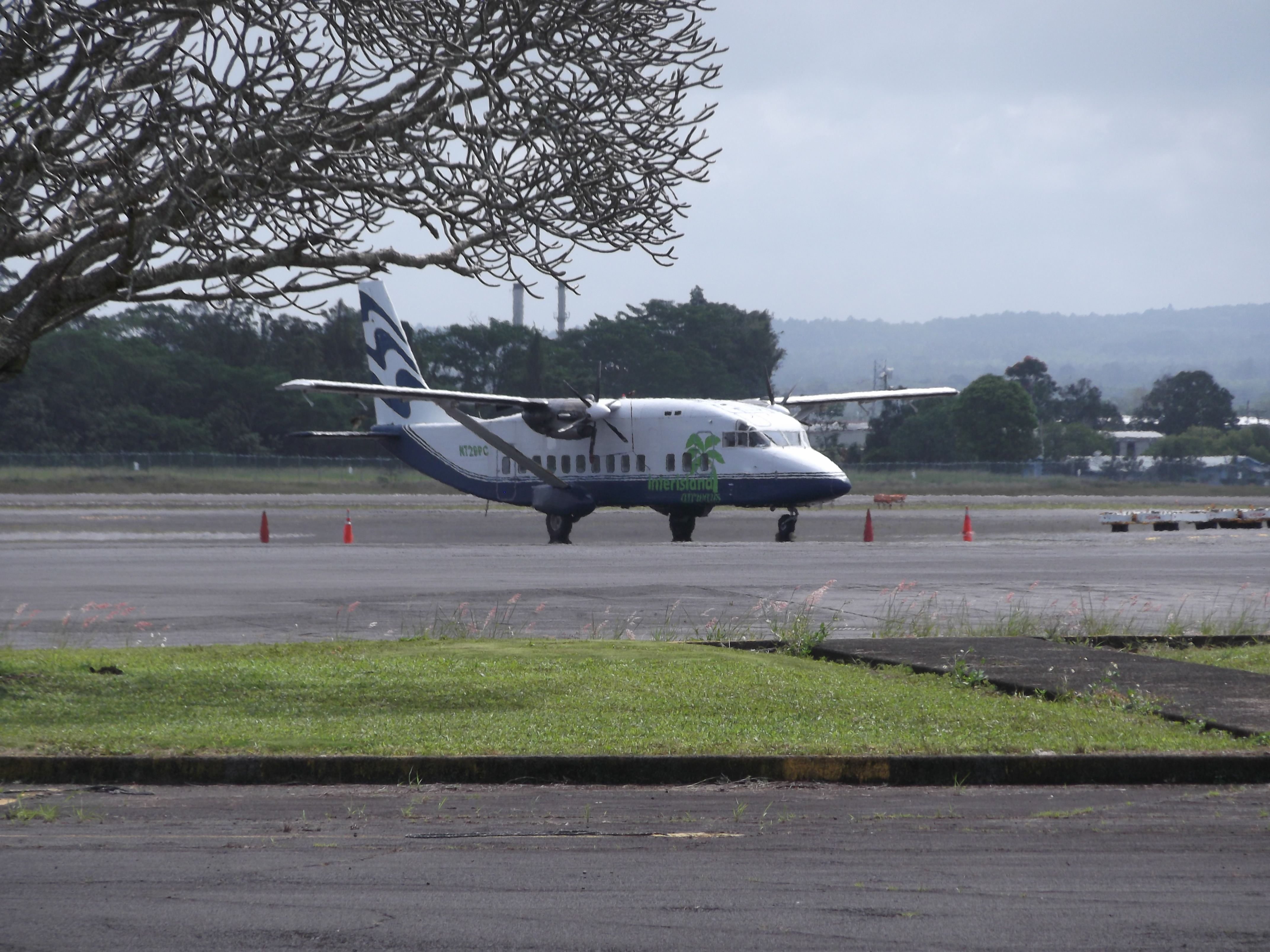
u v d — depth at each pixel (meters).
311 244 38.28
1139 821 27.31
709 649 51.91
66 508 191.25
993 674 45.38
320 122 36.88
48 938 19.73
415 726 36.50
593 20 38.34
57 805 29.48
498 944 19.41
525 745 33.78
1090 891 21.91
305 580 82.94
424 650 52.03
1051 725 36.59
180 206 37.47
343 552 107.25
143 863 24.06
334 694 41.81
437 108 39.31
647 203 39.78
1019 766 31.88
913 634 58.75
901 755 32.22
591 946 19.30
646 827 26.98
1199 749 32.97
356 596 74.12
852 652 50.84
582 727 36.34
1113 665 47.19
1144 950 18.98
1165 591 77.62
